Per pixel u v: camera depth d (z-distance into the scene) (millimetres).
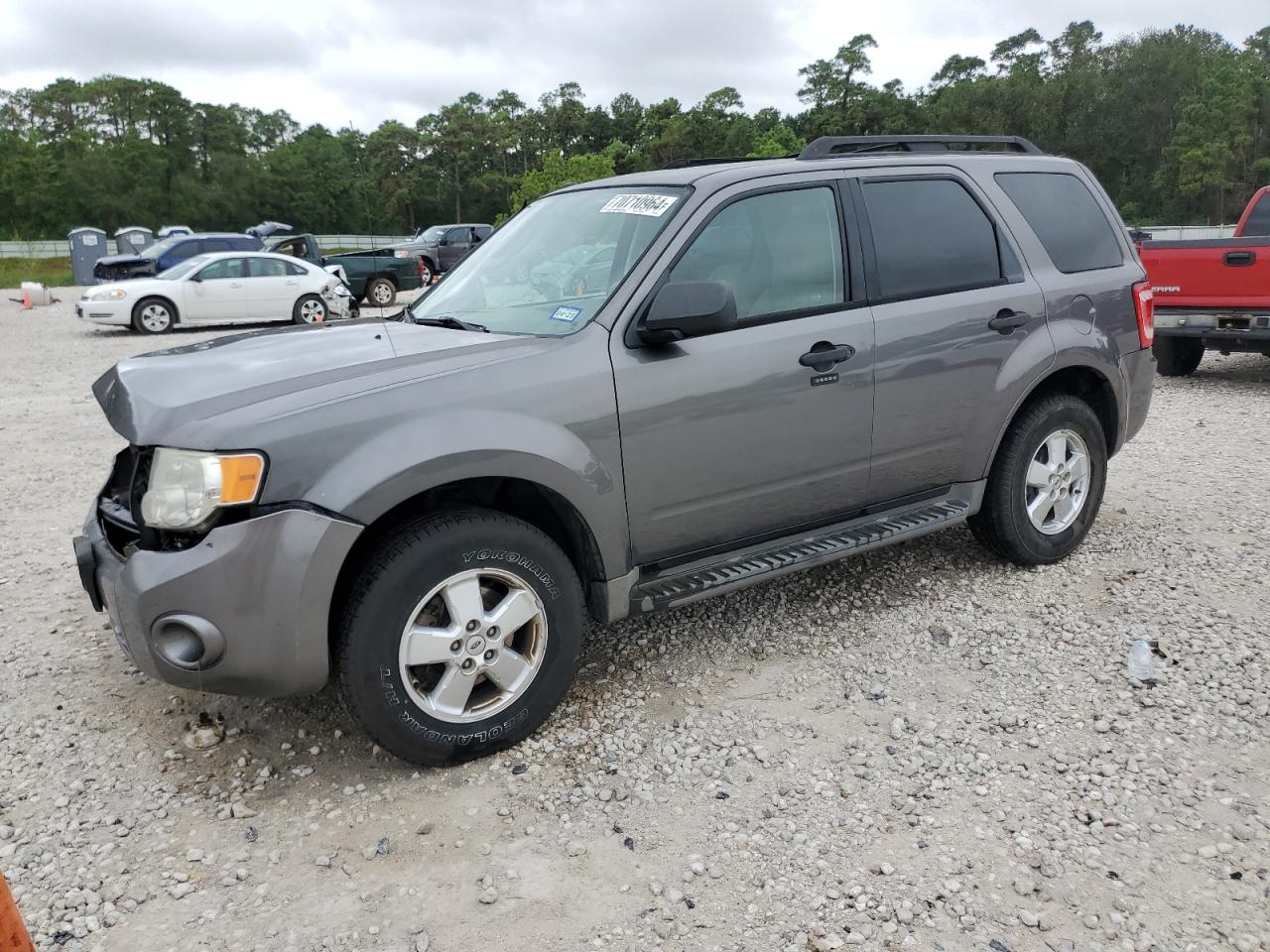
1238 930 2396
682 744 3299
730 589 3617
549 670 3271
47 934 2463
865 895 2545
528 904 2551
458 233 31828
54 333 18266
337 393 2932
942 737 3293
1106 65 98312
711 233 3596
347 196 117938
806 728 3377
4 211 95125
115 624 3027
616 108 133125
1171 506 5621
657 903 2545
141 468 2912
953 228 4258
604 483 3271
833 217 3910
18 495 6547
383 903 2566
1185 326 8867
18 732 3453
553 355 3227
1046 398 4535
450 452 2930
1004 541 4551
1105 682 3625
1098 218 4871
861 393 3867
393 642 2936
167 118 109125
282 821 2928
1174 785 2980
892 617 4242
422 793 3053
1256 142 92812
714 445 3529
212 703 3623
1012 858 2678
